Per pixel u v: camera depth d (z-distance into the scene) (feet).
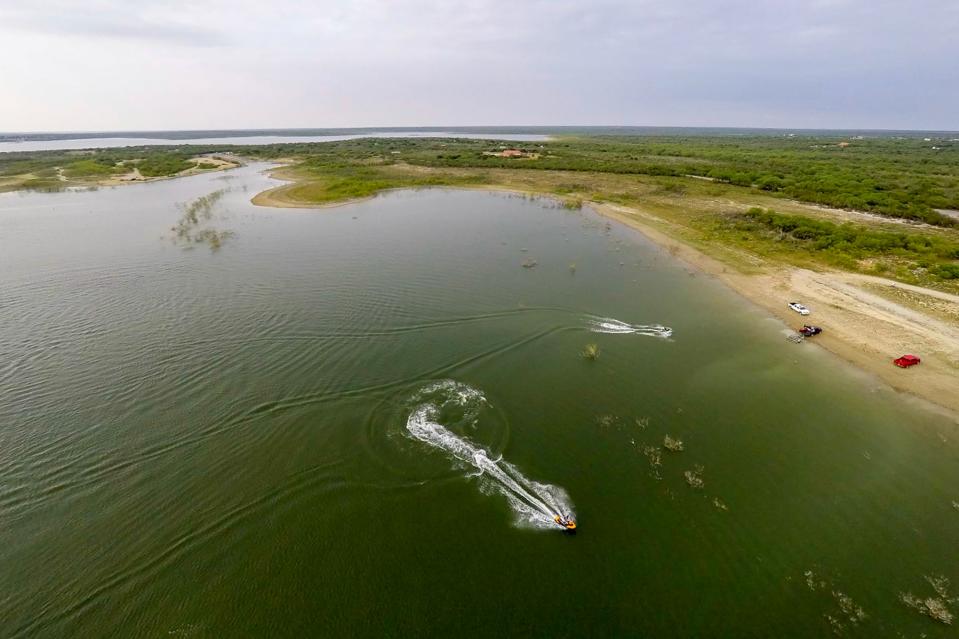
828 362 95.50
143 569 52.08
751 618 47.60
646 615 47.62
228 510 59.31
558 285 134.31
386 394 82.12
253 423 74.28
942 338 103.19
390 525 57.16
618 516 58.95
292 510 59.21
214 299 118.32
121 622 46.91
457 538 55.42
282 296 121.08
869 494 63.77
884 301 122.42
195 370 87.76
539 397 82.64
